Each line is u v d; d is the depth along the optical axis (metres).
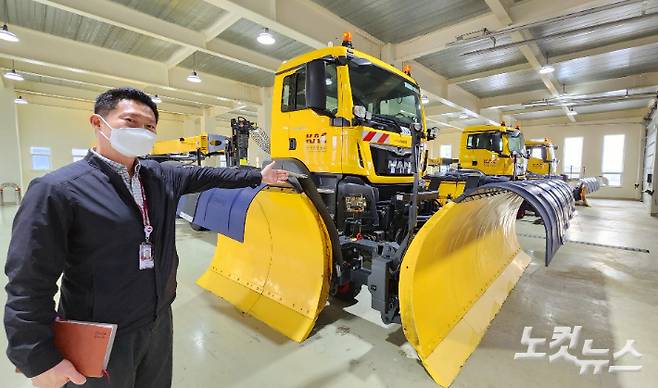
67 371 0.89
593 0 4.75
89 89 12.24
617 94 10.44
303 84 3.09
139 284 1.07
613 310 2.86
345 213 2.83
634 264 4.27
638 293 3.26
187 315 2.74
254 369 2.00
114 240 1.00
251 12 4.80
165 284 1.19
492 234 3.35
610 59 8.17
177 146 7.67
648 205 10.19
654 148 9.73
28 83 11.16
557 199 2.52
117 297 1.03
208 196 2.94
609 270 4.01
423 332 2.00
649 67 8.77
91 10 5.19
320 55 2.95
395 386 1.84
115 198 1.02
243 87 11.02
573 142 15.34
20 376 1.95
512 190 2.16
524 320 2.67
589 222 7.86
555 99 10.65
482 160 8.34
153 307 1.13
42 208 0.88
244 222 2.44
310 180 2.27
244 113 15.67
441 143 19.45
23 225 0.87
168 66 8.76
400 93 3.49
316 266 2.46
